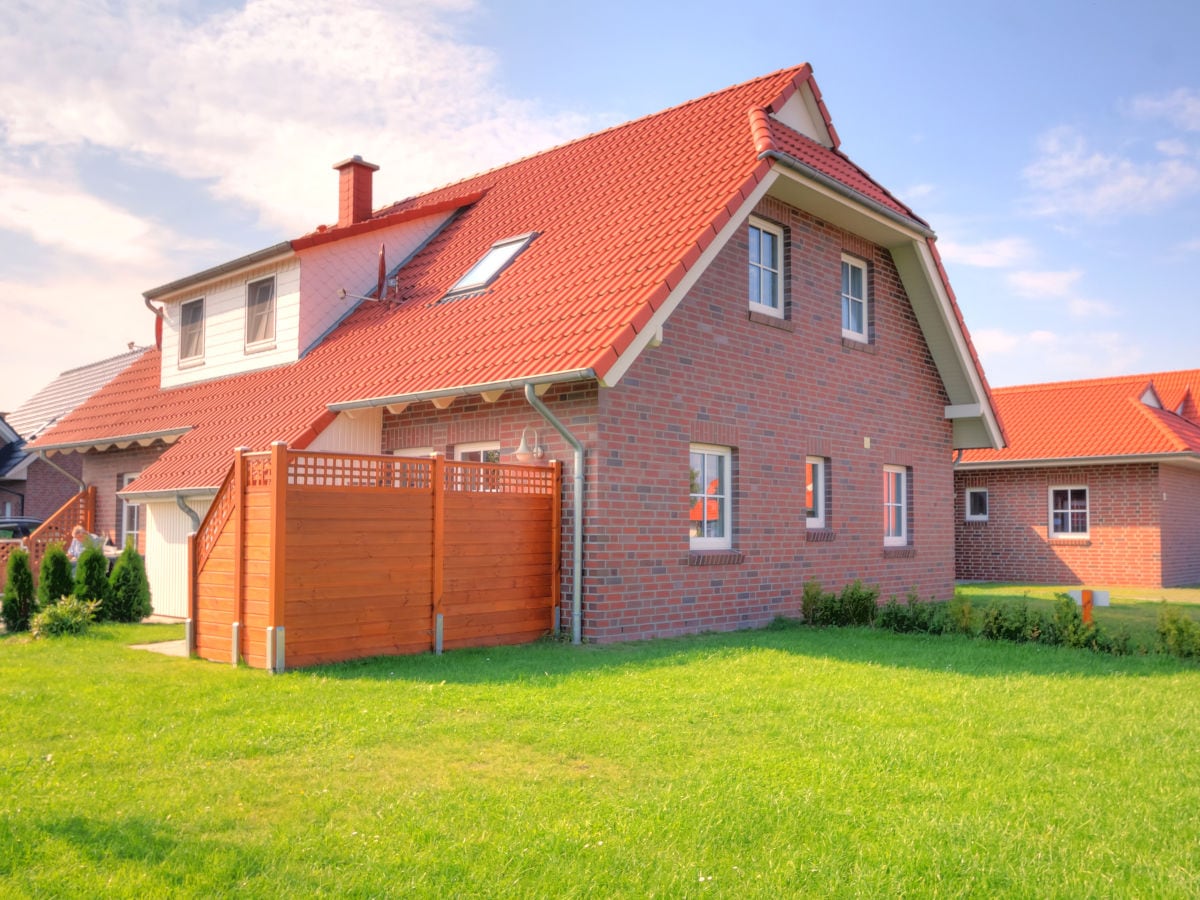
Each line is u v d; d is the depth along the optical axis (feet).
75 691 26.23
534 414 38.04
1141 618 46.85
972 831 15.61
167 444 55.57
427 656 31.76
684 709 23.82
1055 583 76.84
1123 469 74.54
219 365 58.39
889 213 47.44
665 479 38.63
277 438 41.37
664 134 52.44
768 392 44.16
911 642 37.24
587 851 14.62
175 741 20.83
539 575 36.55
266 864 14.12
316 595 30.07
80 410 67.05
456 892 13.25
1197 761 19.92
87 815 16.11
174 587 48.55
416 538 32.65
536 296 40.88
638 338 34.09
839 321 48.98
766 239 45.73
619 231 42.37
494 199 59.62
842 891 13.38
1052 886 13.65
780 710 24.03
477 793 17.29
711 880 13.64
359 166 62.95
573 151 59.72
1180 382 112.06
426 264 55.21
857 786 17.85
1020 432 80.89
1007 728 22.44
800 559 45.70
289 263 53.67
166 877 13.69
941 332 54.90
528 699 24.80
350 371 44.70
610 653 32.91
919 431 55.16
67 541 58.90
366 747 20.38
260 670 29.32
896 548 52.49
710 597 40.63
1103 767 19.45
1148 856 14.79
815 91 50.24
